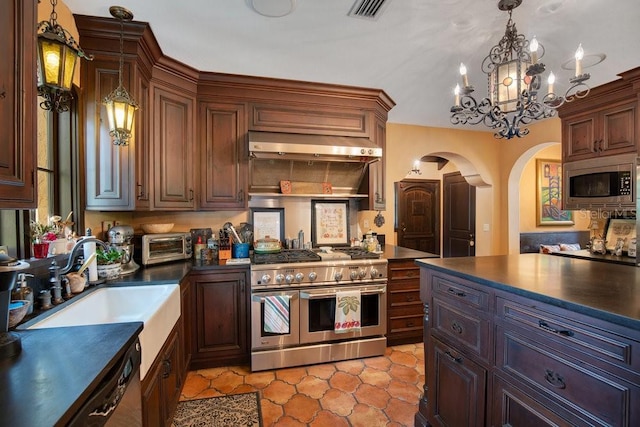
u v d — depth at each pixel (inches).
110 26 79.8
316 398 86.9
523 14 72.8
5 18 35.3
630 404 36.3
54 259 62.4
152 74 94.9
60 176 79.4
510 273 61.9
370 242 123.4
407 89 119.8
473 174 183.3
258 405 83.6
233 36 83.4
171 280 79.7
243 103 113.3
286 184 124.5
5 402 27.8
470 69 102.0
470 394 59.7
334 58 95.7
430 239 239.0
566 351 43.3
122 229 89.2
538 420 46.9
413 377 97.9
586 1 68.2
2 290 37.7
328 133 120.6
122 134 73.5
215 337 102.0
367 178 129.4
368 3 69.3
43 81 54.0
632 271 64.4
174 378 73.6
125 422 40.8
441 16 73.9
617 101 117.9
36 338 41.9
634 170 112.3
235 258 111.0
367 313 110.0
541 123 158.9
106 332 43.9
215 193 111.6
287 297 100.4
